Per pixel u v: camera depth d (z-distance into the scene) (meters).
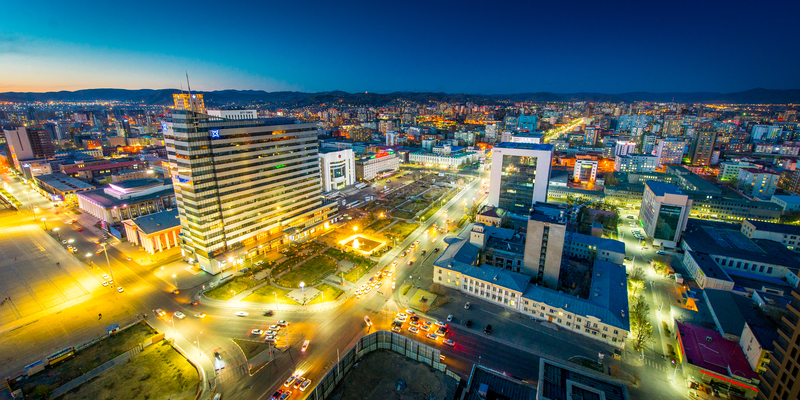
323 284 144.50
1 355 104.88
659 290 141.38
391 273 153.88
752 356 93.50
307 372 98.31
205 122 143.00
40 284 144.62
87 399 89.62
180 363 102.06
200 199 145.62
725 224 197.75
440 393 92.75
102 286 143.25
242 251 162.00
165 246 177.88
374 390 94.56
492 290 131.50
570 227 189.38
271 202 177.62
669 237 179.75
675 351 106.81
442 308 128.25
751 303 118.56
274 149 173.88
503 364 101.69
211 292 138.12
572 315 115.00
